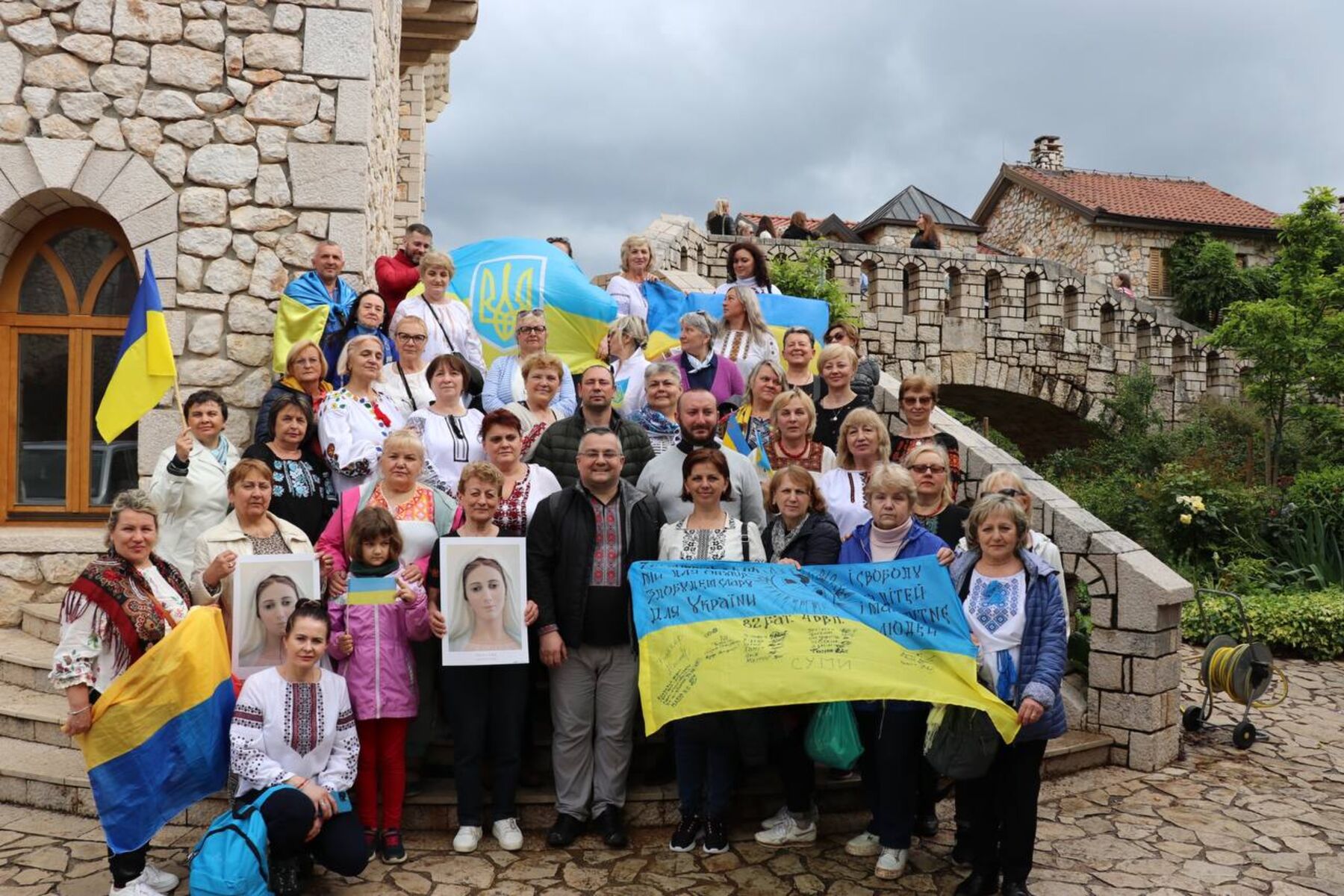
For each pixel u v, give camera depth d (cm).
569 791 474
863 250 1712
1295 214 1725
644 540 477
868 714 471
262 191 708
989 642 425
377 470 498
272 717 405
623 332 669
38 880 431
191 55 701
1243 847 496
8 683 608
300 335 662
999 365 1842
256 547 454
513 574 453
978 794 433
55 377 722
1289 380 1689
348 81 717
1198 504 1210
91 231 724
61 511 718
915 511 501
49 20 685
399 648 450
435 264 676
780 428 557
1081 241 2639
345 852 407
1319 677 877
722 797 471
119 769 400
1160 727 618
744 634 444
